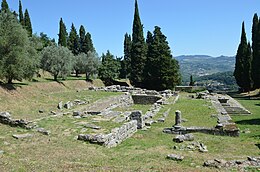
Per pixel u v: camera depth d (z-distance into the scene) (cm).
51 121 2522
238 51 8306
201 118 3042
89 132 2116
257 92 7238
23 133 2009
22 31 4019
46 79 6291
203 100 4744
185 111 3519
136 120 2592
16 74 3962
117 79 9256
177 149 1858
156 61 7131
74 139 1939
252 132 2564
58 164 1344
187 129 2452
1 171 1172
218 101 4619
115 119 2697
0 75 3816
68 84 6303
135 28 8169
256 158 1571
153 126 2767
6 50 3866
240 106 4294
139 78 7869
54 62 6109
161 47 7169
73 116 2825
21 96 3772
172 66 7225
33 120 2562
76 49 10812
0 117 2322
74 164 1354
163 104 4175
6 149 1566
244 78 7875
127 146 1969
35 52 4597
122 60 10069
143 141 2141
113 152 1731
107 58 8712
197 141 2064
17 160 1368
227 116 3117
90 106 3697
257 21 8412
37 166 1281
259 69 7169
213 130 2414
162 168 1352
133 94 5394
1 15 4041
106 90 5875
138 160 1540
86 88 6538
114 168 1301
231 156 1672
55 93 4788
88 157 1532
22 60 3941
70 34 10644
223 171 1351
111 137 1964
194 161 1541
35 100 3812
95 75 8231
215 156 1670
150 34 9212
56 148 1675
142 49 7938
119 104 4394
